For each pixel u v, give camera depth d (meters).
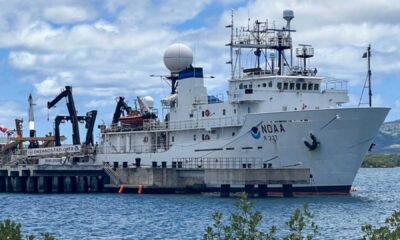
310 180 88.25
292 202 82.88
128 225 68.19
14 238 32.81
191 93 99.38
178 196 93.62
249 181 86.94
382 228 33.44
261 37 96.50
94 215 76.50
